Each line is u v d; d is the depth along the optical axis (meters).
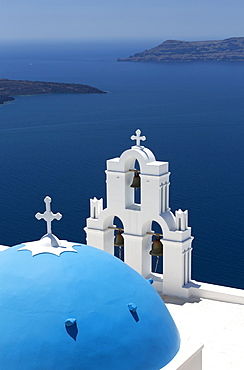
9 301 9.91
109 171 19.05
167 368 10.21
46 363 9.40
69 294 10.02
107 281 10.57
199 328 17.11
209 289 18.84
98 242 19.77
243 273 60.03
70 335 9.63
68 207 86.81
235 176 109.75
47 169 117.38
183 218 18.70
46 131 174.88
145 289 11.18
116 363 9.73
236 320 17.52
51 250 10.73
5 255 10.93
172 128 177.12
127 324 10.20
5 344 9.55
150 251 19.38
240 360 15.47
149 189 18.61
